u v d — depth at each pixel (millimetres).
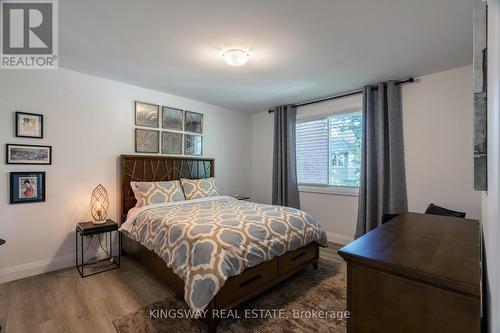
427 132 2959
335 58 2498
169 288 2285
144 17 1803
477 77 979
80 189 2949
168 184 3395
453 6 1673
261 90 3551
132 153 3385
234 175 4789
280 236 2250
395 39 2125
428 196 2955
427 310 855
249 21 1854
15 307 2021
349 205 3686
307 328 1781
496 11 525
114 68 2789
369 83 3230
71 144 2883
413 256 1025
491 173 665
